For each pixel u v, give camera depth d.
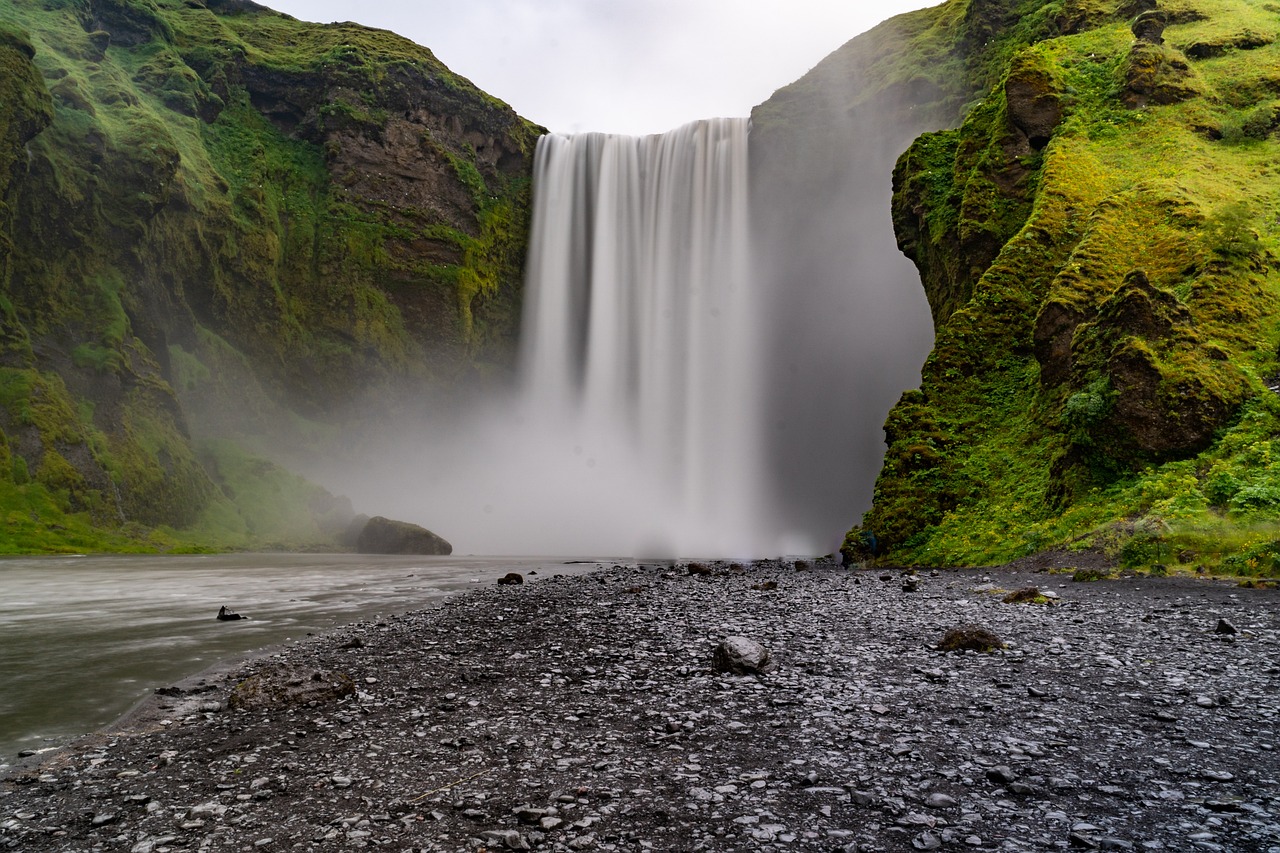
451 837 5.41
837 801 5.88
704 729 7.84
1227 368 22.12
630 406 79.12
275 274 73.69
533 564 40.88
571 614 16.62
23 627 16.55
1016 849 4.97
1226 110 34.88
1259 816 5.36
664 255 79.94
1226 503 18.95
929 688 9.21
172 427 59.75
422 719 8.57
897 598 17.72
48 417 50.97
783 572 29.19
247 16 91.44
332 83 80.25
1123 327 23.34
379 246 78.06
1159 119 34.69
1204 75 37.03
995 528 24.97
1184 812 5.48
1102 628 12.67
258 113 80.94
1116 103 36.09
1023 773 6.35
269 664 12.13
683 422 76.69
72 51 68.62
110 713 9.41
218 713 9.20
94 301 58.50
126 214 61.38
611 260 82.31
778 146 74.69
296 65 82.06
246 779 6.77
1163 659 10.34
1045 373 27.56
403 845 5.31
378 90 81.31
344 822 5.73
